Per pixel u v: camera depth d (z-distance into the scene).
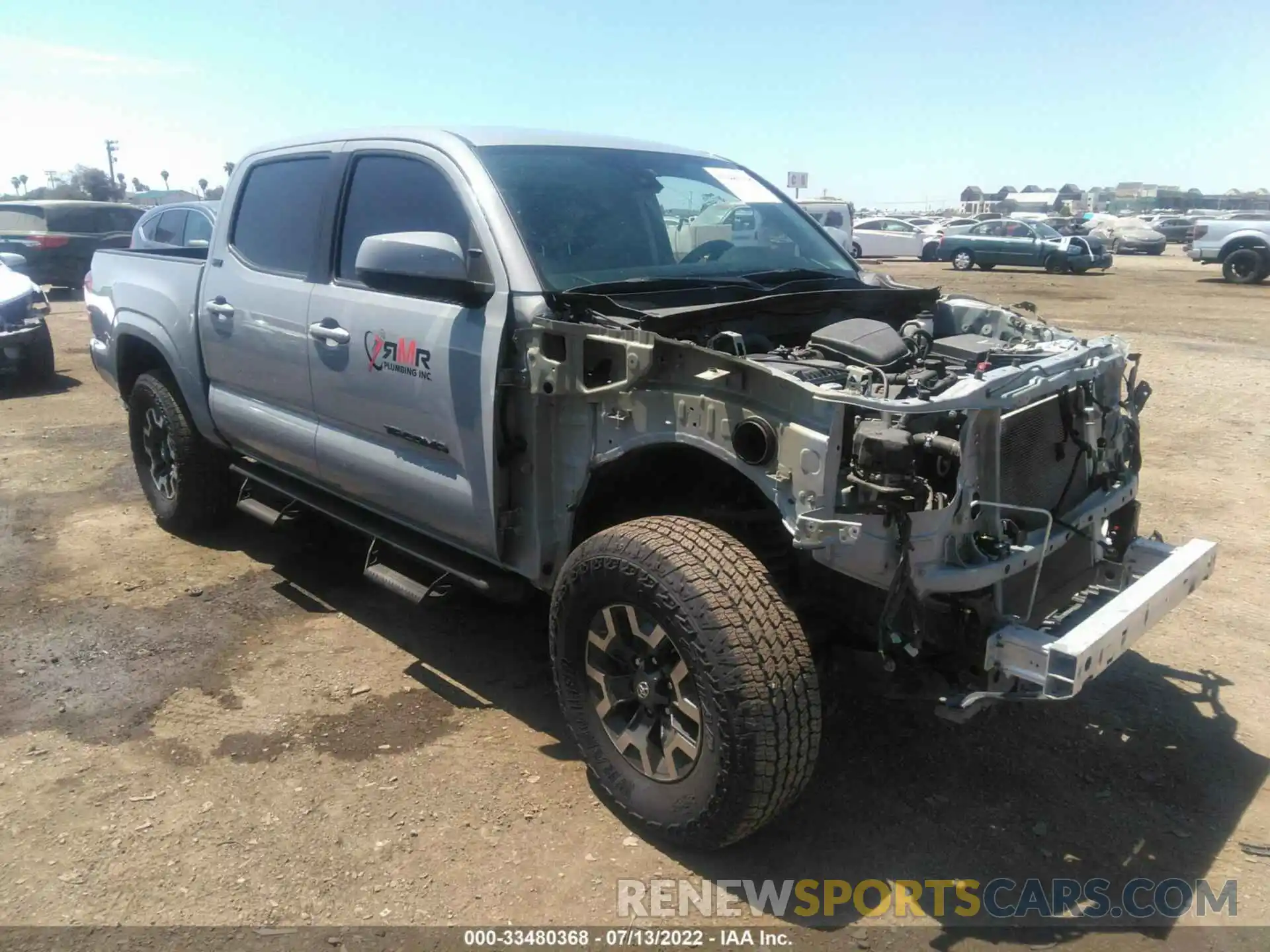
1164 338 12.91
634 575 2.85
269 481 4.84
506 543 3.49
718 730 2.69
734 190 4.43
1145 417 8.24
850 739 3.58
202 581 5.00
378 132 4.07
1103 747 3.54
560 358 3.23
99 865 2.91
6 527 5.80
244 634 4.42
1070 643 2.58
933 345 3.41
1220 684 3.96
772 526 3.23
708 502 3.38
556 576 3.39
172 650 4.26
